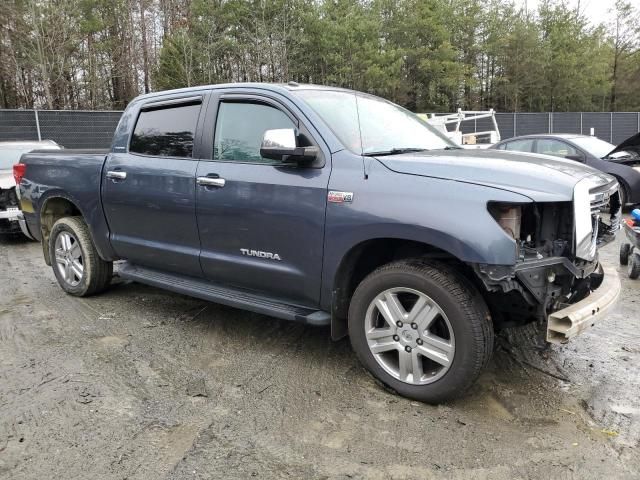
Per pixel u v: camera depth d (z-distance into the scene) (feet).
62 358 12.90
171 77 101.81
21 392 11.18
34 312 16.38
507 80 133.69
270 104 12.46
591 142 34.99
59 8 84.02
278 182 11.82
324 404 10.68
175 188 13.75
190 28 106.52
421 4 120.78
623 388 11.32
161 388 11.37
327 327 14.82
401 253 11.57
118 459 8.92
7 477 8.45
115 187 15.37
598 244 11.78
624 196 31.73
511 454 9.02
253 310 12.67
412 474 8.52
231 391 11.23
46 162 17.83
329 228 11.07
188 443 9.37
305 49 109.50
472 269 10.47
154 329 14.80
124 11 98.89
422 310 10.37
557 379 11.75
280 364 12.53
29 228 18.98
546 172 10.13
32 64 83.56
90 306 16.87
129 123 15.58
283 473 8.56
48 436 9.57
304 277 11.70
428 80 123.54
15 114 54.08
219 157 13.20
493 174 9.89
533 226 10.21
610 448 9.18
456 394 10.25
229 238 12.87
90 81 95.86
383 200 10.39
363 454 9.04
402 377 10.81
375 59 111.14
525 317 10.62
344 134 11.78
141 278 15.38
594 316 10.04
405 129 13.64
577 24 138.51
